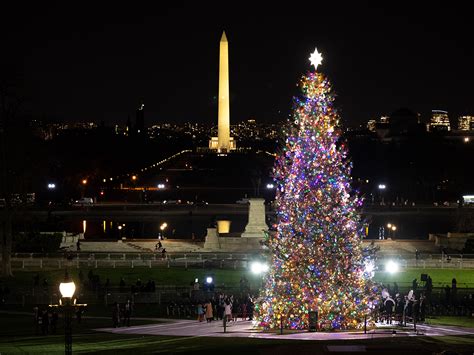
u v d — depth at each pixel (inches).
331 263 2871.6
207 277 4247.0
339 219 2893.7
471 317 3440.0
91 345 2625.5
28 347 2591.0
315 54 2982.3
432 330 2876.5
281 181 3068.4
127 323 3380.9
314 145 2923.2
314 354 2233.0
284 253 2913.4
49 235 6235.2
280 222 2952.8
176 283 4618.6
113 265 5305.1
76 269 5157.5
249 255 5654.5
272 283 2955.2
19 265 5344.5
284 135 3240.7
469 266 5201.8
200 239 7180.1
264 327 2967.5
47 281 4751.5
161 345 2524.6
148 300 4042.8
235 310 3572.8
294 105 2967.5
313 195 2891.2
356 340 2490.2
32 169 6092.5
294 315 2903.5
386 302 3115.2
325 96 2967.5
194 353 2303.2
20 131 6033.5
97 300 4148.6
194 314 3727.9
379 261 5285.4
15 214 5836.6
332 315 2864.2
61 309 1808.6
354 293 2893.7
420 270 5039.4
